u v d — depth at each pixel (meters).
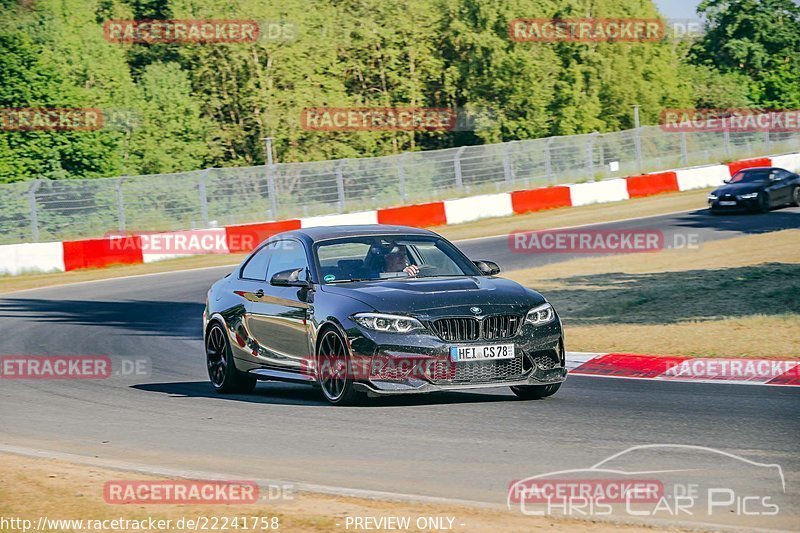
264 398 23.17
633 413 19.25
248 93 116.69
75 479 14.80
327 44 122.19
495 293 20.52
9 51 99.38
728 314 33.84
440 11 128.12
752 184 73.75
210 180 80.75
